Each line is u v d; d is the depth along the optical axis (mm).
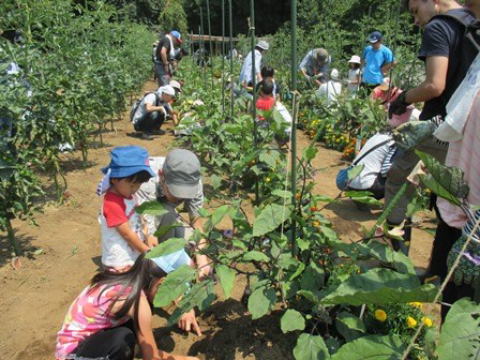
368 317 2395
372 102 6066
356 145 6312
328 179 5531
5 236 3932
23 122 3717
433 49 2555
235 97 6695
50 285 3248
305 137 7895
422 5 2730
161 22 25828
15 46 4184
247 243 2477
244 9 29531
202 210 2443
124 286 2174
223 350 2551
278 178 3486
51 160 4461
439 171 1539
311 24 14859
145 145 7086
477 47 2496
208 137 5074
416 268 3398
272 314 2762
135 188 2568
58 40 5031
